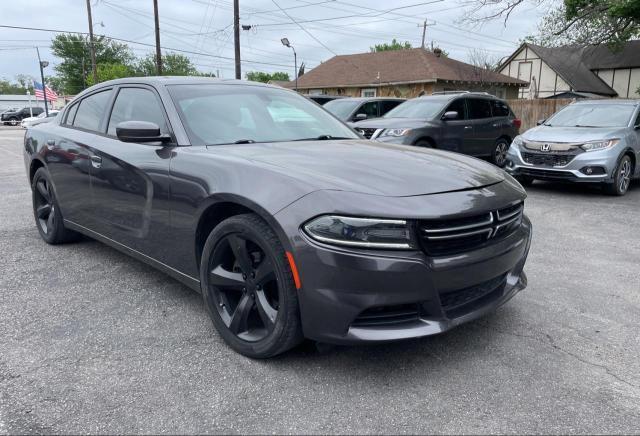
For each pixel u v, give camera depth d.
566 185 9.08
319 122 3.92
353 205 2.30
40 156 4.58
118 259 4.39
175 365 2.63
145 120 3.51
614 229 5.72
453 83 29.02
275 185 2.50
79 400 2.32
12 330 3.02
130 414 2.22
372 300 2.27
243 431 2.12
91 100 4.29
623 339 2.97
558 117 9.00
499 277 2.85
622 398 2.37
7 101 75.44
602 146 7.58
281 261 2.44
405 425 2.16
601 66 36.84
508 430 2.13
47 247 4.75
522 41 35.94
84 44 69.56
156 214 3.19
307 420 2.19
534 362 2.69
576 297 3.63
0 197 7.39
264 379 2.50
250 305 2.68
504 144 11.21
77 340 2.90
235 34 22.94
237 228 2.61
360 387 2.44
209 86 3.70
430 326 2.39
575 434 2.11
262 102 3.79
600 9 18.67
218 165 2.80
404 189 2.47
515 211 2.81
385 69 31.11
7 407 2.26
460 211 2.42
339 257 2.26
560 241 5.18
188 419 2.19
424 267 2.31
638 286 3.86
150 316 3.23
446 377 2.54
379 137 8.95
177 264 3.14
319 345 2.51
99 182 3.75
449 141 9.53
